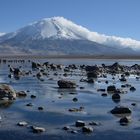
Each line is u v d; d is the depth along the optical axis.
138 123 29.73
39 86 54.38
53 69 97.38
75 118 31.22
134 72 86.44
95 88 52.38
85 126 27.53
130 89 50.78
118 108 33.53
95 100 41.06
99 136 25.95
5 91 40.62
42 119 30.70
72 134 26.31
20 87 52.91
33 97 42.72
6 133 26.34
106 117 31.81
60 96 44.00
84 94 45.94
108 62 168.00
